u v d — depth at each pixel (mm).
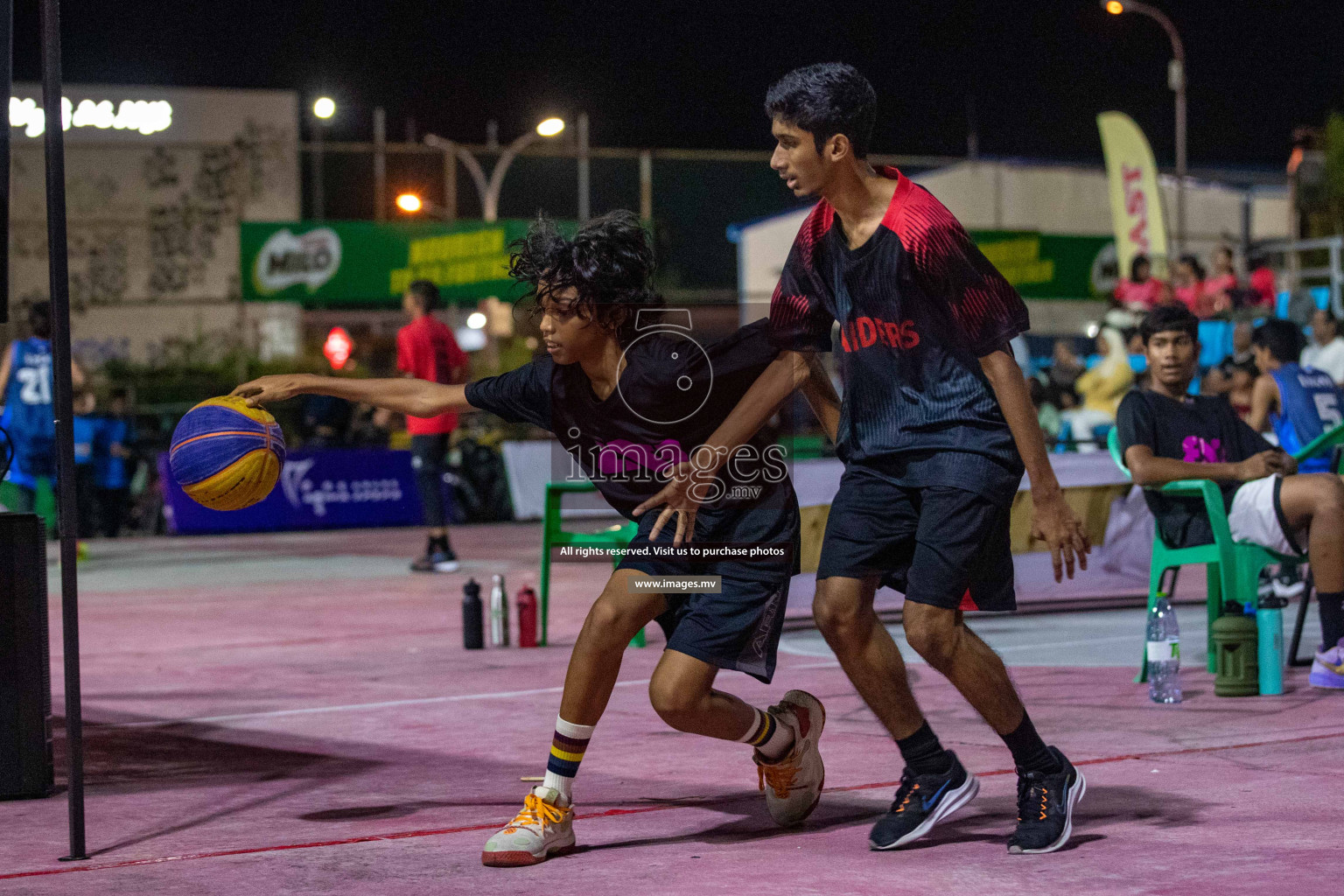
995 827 6090
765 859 5637
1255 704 8945
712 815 6449
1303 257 33844
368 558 22516
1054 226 45156
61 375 5906
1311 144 38812
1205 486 9430
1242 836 5754
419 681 10773
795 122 5480
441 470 20000
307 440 31906
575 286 5691
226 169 45656
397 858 5758
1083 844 5734
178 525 29109
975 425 5598
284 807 6781
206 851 5934
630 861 5656
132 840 6164
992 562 5676
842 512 5766
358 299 35938
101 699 10195
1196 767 7113
